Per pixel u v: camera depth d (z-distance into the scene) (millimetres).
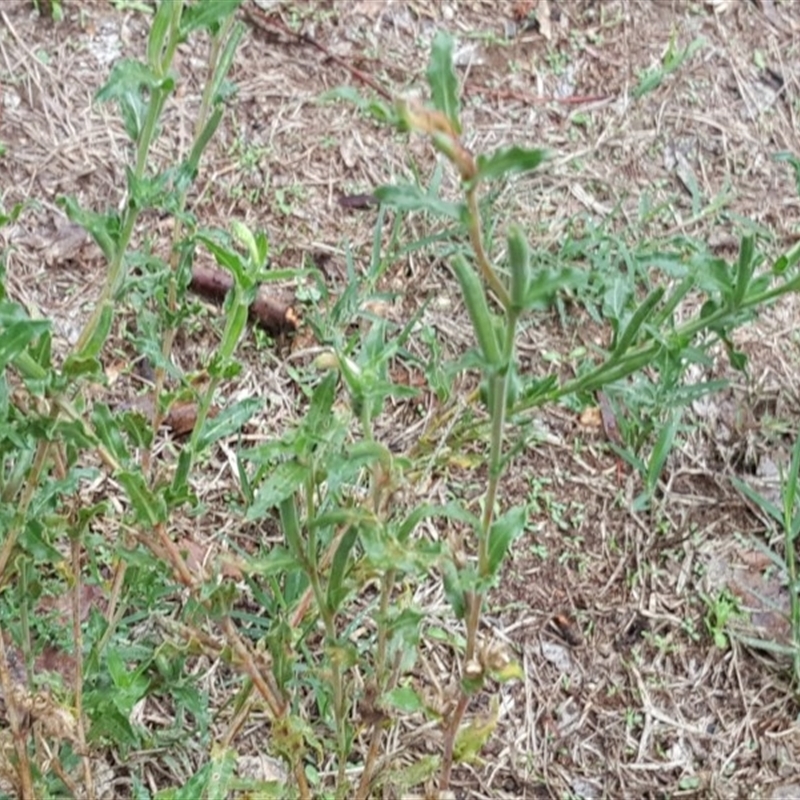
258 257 1526
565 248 3121
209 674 2391
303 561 1484
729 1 3953
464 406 1782
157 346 1806
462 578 1341
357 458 1351
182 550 1742
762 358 3127
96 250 3041
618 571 2748
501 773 2426
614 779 2457
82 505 1799
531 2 3828
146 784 2254
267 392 2887
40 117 3291
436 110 1036
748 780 2475
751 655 2650
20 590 1738
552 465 2883
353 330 3008
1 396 1463
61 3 3506
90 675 1883
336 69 3588
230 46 1794
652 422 2857
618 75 3732
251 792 1831
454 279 3154
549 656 2604
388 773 1736
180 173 1653
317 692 2189
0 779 2021
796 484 2727
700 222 3385
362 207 3293
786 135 3670
